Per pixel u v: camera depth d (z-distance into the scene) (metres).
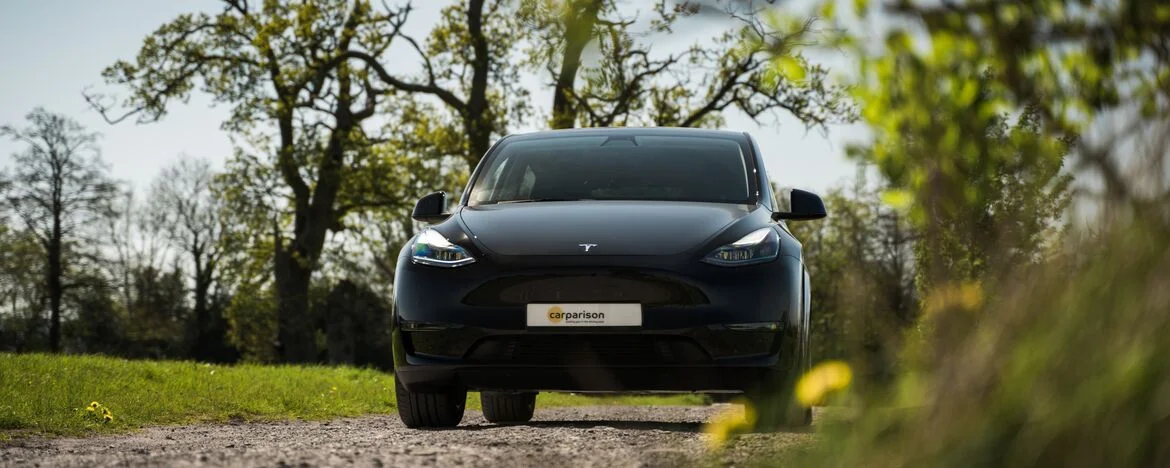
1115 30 2.08
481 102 32.62
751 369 5.18
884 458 2.14
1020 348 1.96
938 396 2.04
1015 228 2.12
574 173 6.38
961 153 2.32
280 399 9.55
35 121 44.81
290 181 33.53
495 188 6.39
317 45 32.16
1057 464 1.85
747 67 27.66
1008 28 2.15
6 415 6.52
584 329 5.23
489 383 5.42
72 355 12.48
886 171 2.43
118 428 6.86
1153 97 2.03
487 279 5.36
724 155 6.55
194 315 55.06
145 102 32.44
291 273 34.56
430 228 5.87
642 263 5.26
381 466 3.38
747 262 5.32
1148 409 1.77
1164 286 1.82
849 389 2.25
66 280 46.44
